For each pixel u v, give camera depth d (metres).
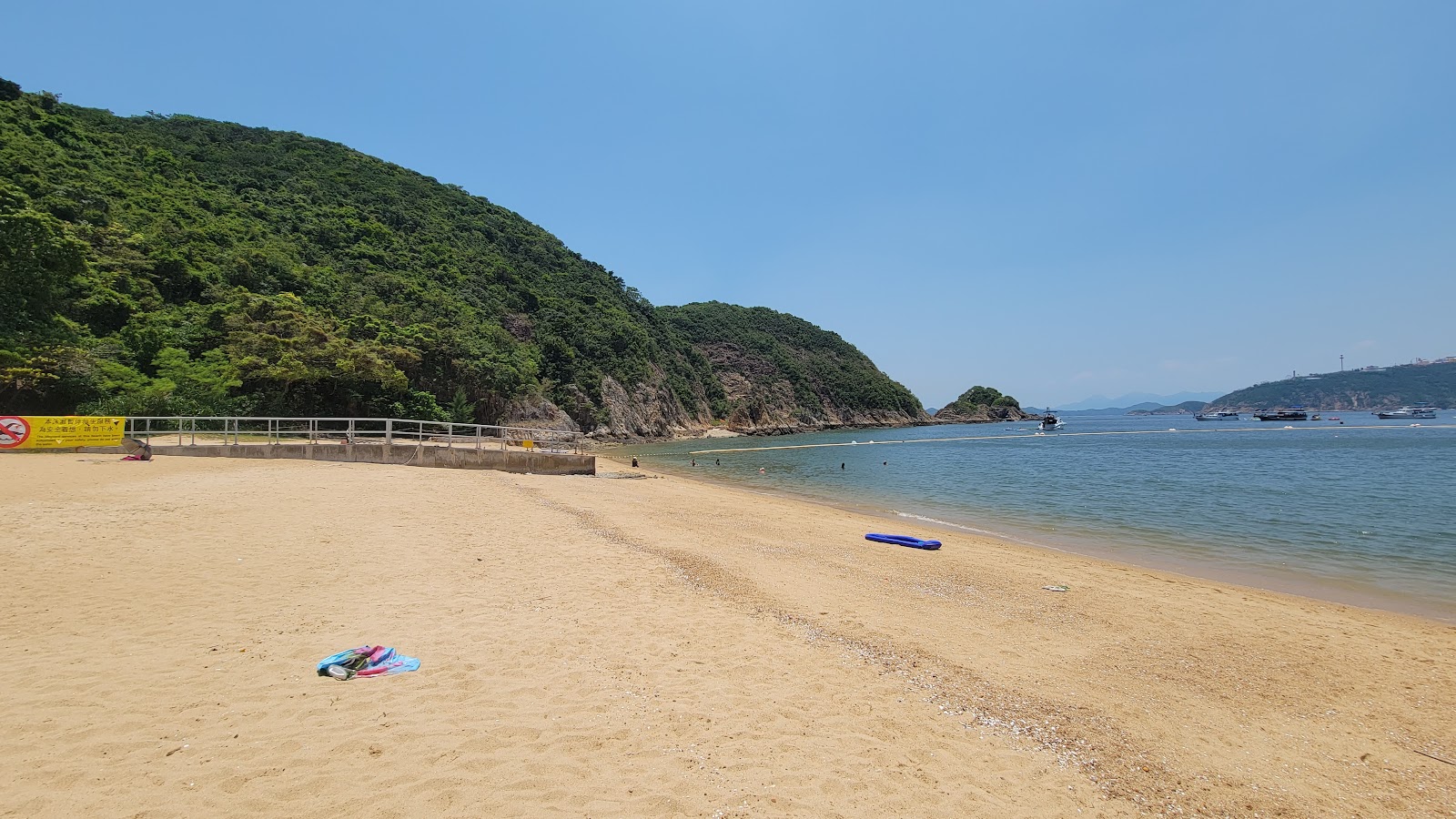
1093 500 22.86
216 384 31.19
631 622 7.03
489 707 4.72
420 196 79.12
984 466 38.50
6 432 19.53
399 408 40.88
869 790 4.00
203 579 7.49
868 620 7.89
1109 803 4.15
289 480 16.02
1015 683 6.13
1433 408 196.50
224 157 63.16
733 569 10.16
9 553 7.97
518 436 51.06
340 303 45.62
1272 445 57.78
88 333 29.73
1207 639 7.95
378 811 3.35
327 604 6.88
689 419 93.25
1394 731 5.60
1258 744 5.22
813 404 123.69
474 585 8.03
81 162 42.44
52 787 3.34
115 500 11.75
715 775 4.01
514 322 68.44
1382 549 14.75
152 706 4.36
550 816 3.43
